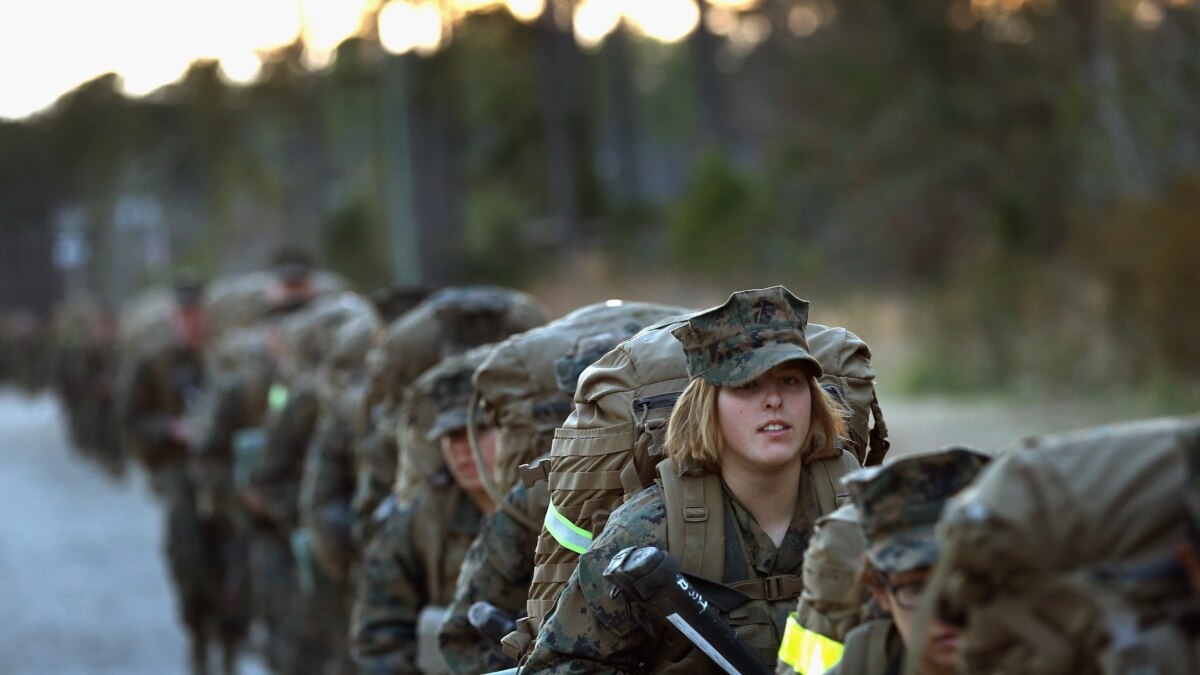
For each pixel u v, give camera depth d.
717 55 122.56
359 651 15.93
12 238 184.75
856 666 8.60
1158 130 57.16
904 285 72.38
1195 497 7.22
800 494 10.69
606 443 11.20
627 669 10.78
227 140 145.75
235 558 27.66
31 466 63.88
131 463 62.78
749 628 10.45
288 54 136.00
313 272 29.00
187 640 29.94
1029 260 51.12
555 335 13.70
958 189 73.50
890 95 77.12
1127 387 42.88
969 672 7.59
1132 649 7.14
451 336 17.72
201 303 32.91
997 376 46.69
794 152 82.81
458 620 13.54
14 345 108.31
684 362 11.31
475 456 13.93
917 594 8.15
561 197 110.62
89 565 40.00
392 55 72.94
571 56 120.94
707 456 10.45
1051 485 7.34
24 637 31.66
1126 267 43.19
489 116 117.25
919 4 75.75
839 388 11.52
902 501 8.23
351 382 20.72
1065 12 69.31
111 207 172.50
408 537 15.73
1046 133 69.25
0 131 182.25
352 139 135.38
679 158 160.50
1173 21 57.47
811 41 85.31
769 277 79.31
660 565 10.10
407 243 67.50
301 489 23.14
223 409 26.83
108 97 163.62
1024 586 7.37
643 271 90.75
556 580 11.54
